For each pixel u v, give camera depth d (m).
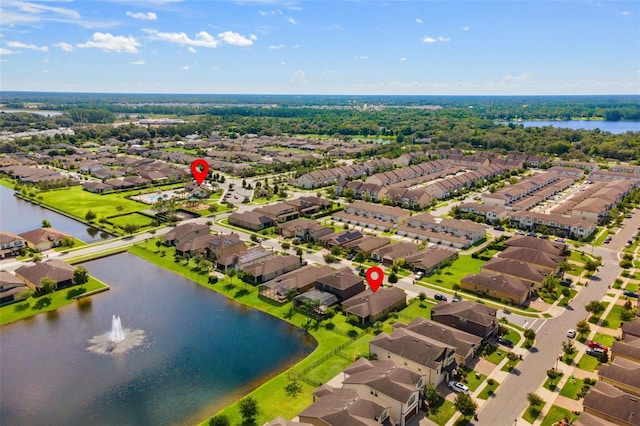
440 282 115.94
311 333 92.56
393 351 78.56
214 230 158.75
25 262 130.25
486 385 74.50
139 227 161.12
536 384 74.62
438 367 73.69
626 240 146.75
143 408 71.06
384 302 99.69
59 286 112.69
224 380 77.94
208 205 193.00
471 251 139.00
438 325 86.56
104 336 91.38
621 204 182.00
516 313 98.81
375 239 142.00
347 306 100.19
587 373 77.31
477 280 109.62
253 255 127.88
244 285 115.31
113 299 108.00
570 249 138.88
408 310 101.00
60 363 82.31
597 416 64.44
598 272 120.31
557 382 74.88
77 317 99.19
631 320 93.19
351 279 108.38
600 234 153.00
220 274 122.75
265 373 79.88
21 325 95.62
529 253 123.12
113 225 163.50
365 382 68.94
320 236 149.38
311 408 64.19
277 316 99.50
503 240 145.00
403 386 66.69
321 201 189.12
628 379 69.69
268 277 117.06
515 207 179.25
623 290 109.00
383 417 63.94
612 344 81.06
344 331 92.81
